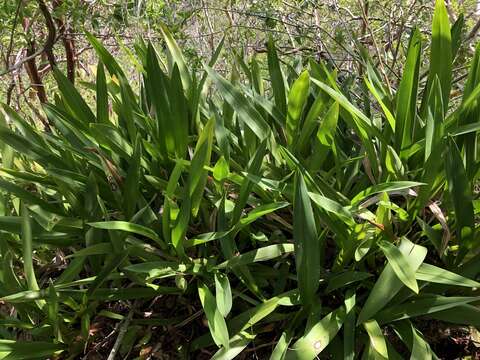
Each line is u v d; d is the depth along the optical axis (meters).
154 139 1.08
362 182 1.05
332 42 2.12
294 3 2.19
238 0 2.24
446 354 0.95
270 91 1.61
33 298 0.87
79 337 0.95
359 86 1.47
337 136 1.18
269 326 0.92
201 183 0.92
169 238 0.92
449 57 1.02
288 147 1.06
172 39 1.22
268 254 0.89
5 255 0.90
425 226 0.91
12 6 1.72
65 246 1.04
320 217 0.91
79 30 1.91
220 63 2.17
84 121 1.13
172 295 1.01
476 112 0.95
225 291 0.86
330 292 0.95
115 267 0.88
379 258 0.97
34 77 2.09
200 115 1.18
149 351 0.95
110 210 1.08
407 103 0.97
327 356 0.90
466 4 2.20
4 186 1.01
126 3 1.87
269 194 1.01
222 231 0.92
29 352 0.89
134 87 2.27
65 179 0.98
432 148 0.91
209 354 0.94
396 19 2.02
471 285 0.80
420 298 0.87
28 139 1.07
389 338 0.92
